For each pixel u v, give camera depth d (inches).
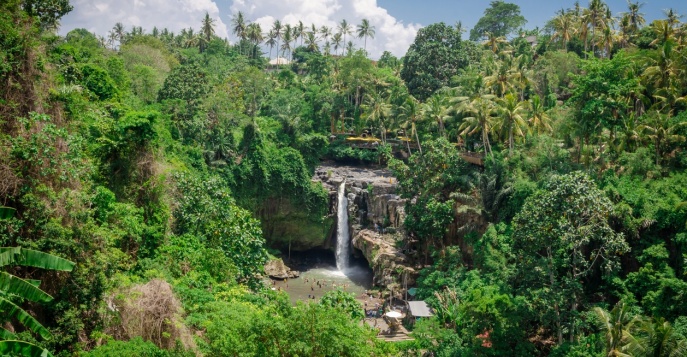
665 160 2021.4
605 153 2155.5
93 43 3521.2
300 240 3095.5
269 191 2965.1
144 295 1079.0
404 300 2288.4
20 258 566.3
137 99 2709.2
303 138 3297.2
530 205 1608.0
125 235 1382.9
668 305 1486.2
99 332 969.5
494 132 2546.8
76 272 987.9
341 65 4013.3
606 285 1748.3
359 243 2837.1
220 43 5177.2
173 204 1779.0
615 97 2085.4
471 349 1483.8
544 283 1603.1
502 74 2829.7
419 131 3400.6
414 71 3860.7
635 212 1790.1
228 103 3058.6
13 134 1105.4
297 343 829.8
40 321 974.4
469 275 2064.5
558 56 3216.0
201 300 1266.0
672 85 2214.6
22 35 1193.4
